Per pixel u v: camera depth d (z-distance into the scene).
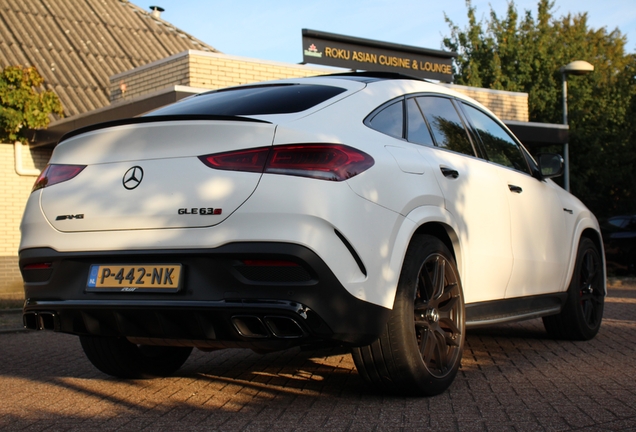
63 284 3.36
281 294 2.94
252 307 2.94
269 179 2.99
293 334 2.99
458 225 3.84
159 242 3.11
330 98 3.52
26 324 3.57
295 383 4.02
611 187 22.58
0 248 13.02
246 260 2.97
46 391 3.98
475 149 4.43
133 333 3.31
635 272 16.38
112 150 3.37
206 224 3.04
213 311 3.00
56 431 3.10
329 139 3.14
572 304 5.37
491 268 4.19
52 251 3.37
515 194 4.58
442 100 4.34
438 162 3.83
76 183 3.39
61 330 3.44
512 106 16.56
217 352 5.40
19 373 4.64
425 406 3.34
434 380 3.52
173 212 3.10
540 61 27.00
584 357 4.70
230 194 3.01
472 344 5.38
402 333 3.33
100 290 3.24
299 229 2.92
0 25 17.55
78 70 16.89
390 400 3.49
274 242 2.92
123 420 3.26
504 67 27.92
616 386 3.74
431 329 3.58
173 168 3.16
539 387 3.75
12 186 13.20
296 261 2.91
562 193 5.46
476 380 3.97
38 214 3.46
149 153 3.25
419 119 3.97
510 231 4.43
